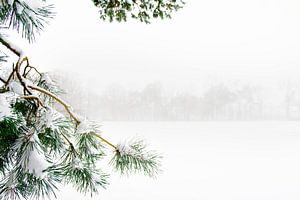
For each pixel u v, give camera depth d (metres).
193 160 12.96
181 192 6.85
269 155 15.22
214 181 8.35
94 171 1.36
